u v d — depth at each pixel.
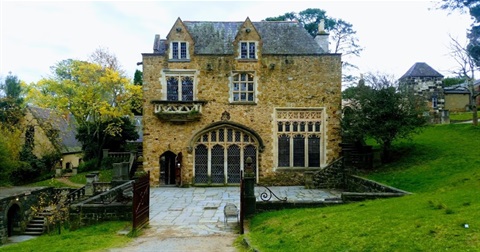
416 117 26.11
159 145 29.25
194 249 12.10
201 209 19.72
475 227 8.54
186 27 30.53
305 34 31.83
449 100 53.25
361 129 26.23
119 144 43.84
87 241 13.37
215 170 29.48
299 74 29.75
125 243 13.09
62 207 21.89
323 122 29.67
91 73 39.59
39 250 12.81
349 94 29.00
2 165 32.41
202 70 29.48
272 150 29.52
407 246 8.41
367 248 8.92
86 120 42.09
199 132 29.14
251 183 17.06
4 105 38.81
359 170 26.62
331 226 11.49
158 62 29.39
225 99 29.55
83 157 44.72
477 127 29.67
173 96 29.53
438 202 11.70
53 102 41.12
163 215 18.20
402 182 21.39
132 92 41.19
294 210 16.58
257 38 29.62
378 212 12.22
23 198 25.94
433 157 24.92
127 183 23.81
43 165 40.66
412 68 49.16
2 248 14.81
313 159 29.75
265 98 29.64
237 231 14.82
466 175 18.36
